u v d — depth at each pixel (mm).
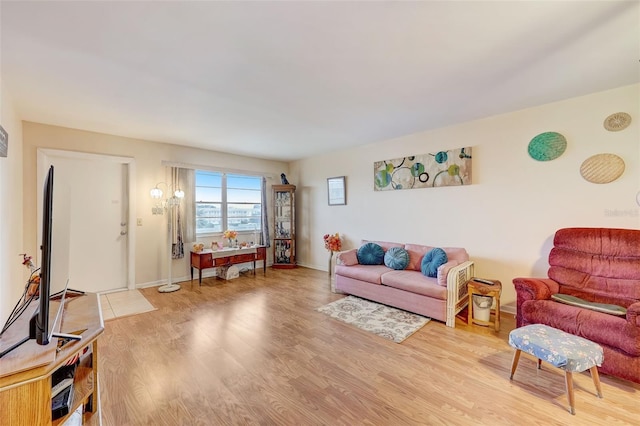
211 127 3588
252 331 2736
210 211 5020
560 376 1983
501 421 1565
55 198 1328
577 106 2709
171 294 3906
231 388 1862
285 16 1529
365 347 2426
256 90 2496
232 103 2791
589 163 2648
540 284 2430
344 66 2096
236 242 5203
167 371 2053
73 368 1415
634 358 1783
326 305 3477
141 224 4168
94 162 3859
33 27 1597
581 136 2693
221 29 1643
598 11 1504
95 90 2453
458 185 3547
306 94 2594
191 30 1648
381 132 3920
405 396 1785
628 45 1835
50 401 1090
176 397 1767
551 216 2881
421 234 3957
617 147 2518
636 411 1630
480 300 2852
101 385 1881
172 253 4410
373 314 3174
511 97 2719
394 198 4277
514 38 1759
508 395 1787
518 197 3092
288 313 3209
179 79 2270
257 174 5629
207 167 4879
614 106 2523
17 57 1919
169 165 4402
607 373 1907
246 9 1469
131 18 1532
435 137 3771
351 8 1471
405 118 3316
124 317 3072
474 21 1591
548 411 1642
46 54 1888
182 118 3225
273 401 1738
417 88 2496
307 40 1764
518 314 2484
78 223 3754
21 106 2795
